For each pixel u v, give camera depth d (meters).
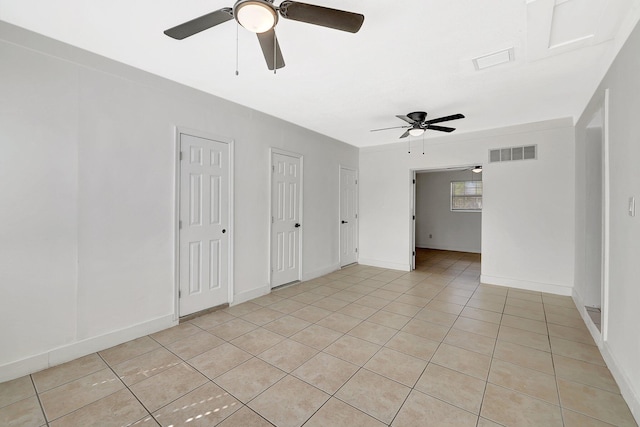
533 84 2.80
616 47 2.03
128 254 2.60
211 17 1.52
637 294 1.72
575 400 1.83
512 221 4.29
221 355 2.37
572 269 3.89
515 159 4.25
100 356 2.34
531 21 1.85
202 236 3.18
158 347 2.49
